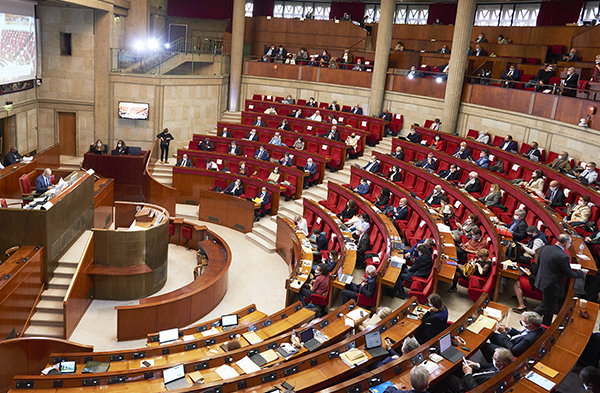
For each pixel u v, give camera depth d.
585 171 14.97
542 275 9.41
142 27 27.41
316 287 11.99
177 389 7.32
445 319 8.86
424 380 6.18
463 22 21.27
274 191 19.78
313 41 32.22
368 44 31.09
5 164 18.33
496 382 6.55
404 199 15.46
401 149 20.09
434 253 12.04
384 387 7.14
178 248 18.50
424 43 29.28
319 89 28.48
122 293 14.40
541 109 18.55
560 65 21.86
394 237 13.39
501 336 8.50
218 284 13.87
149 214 16.05
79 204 14.87
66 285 13.04
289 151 22.45
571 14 24.27
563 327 8.02
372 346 8.46
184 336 10.13
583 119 16.33
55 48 24.41
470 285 10.99
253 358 8.60
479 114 21.50
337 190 18.34
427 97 24.08
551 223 12.20
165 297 13.10
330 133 23.39
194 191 22.14
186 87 26.34
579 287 9.33
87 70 24.80
